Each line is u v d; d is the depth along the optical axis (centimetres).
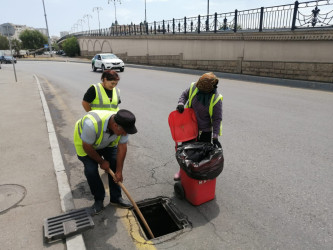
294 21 1229
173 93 1023
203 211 303
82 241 246
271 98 886
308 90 1025
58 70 2339
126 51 3050
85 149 262
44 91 1153
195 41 1873
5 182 353
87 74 1881
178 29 2092
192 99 320
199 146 304
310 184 354
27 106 794
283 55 1289
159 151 476
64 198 315
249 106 781
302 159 428
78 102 912
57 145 480
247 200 322
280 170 393
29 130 567
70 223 263
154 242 259
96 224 285
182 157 294
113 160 300
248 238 261
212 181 308
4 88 1159
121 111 241
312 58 1173
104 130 252
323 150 462
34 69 2548
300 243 254
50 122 621
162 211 324
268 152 458
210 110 311
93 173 281
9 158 427
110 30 3781
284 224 279
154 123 644
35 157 430
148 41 2505
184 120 324
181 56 2052
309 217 289
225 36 1584
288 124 610
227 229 274
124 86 1218
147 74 1725
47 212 290
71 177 387
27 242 246
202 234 267
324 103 803
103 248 253
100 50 4109
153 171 401
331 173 382
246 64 1483
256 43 1412
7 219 278
